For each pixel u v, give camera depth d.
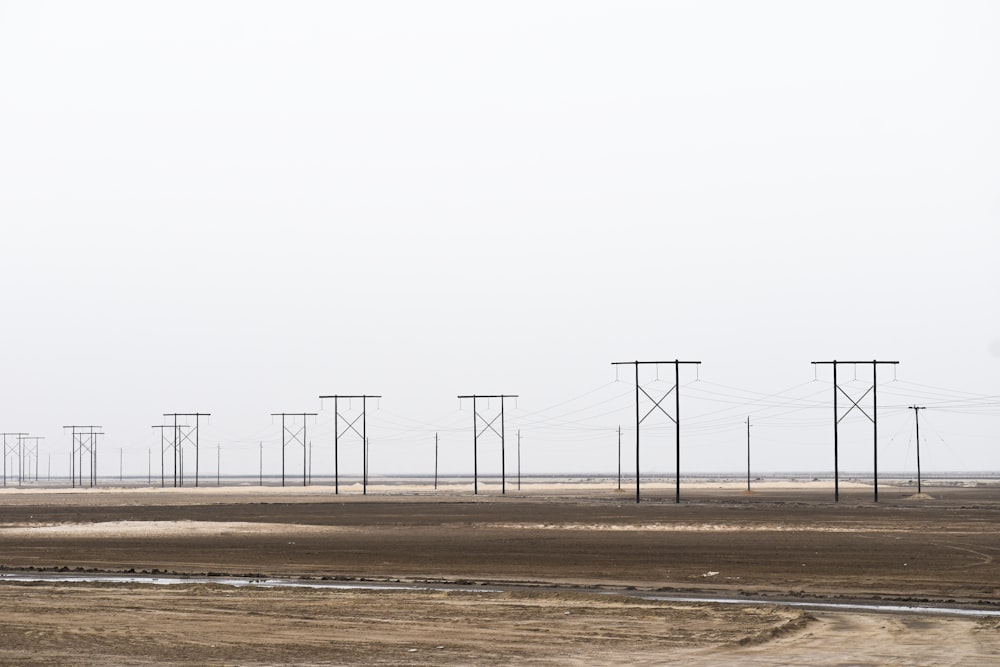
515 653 30.56
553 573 52.34
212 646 31.72
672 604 40.12
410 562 58.12
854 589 45.50
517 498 160.12
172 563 58.50
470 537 74.81
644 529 82.50
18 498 168.25
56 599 42.25
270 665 28.91
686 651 30.77
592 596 42.75
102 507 130.75
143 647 31.55
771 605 40.12
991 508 118.88
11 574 53.62
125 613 38.19
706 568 53.62
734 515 103.12
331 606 39.78
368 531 82.00
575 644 31.94
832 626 35.12
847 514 104.56
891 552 61.31
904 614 37.94
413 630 34.50
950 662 28.97
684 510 114.62
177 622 36.16
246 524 91.06
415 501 148.38
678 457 137.00
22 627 35.09
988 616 37.53
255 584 48.34
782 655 30.06
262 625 35.53
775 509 116.56
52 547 69.00
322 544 69.88
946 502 138.12
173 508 127.38
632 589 46.03
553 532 79.56
